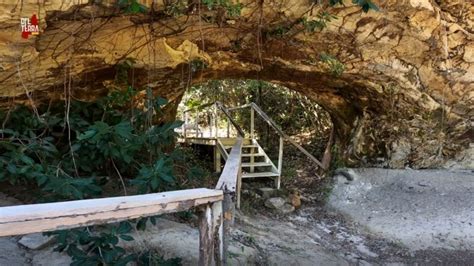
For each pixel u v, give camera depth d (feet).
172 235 10.06
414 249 14.39
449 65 16.60
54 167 8.86
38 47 9.33
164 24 10.85
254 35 13.41
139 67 13.35
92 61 11.57
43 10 7.78
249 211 16.75
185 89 19.19
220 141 23.24
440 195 18.31
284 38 13.78
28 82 10.62
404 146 21.09
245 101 33.55
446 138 20.70
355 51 15.39
